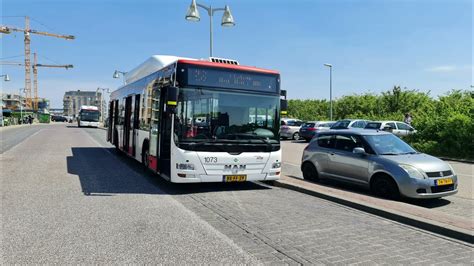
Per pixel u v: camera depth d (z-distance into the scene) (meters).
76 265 4.12
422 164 7.74
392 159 8.02
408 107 35.41
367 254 4.62
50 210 6.51
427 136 20.00
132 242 4.91
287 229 5.60
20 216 6.09
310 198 7.91
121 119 14.86
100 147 19.77
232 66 8.43
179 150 7.84
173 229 5.50
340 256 4.54
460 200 8.30
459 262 4.43
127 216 6.19
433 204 7.89
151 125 9.71
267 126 8.62
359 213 6.66
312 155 10.00
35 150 17.45
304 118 49.34
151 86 10.10
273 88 8.77
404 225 5.93
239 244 4.89
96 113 51.59
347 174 8.92
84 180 9.58
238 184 9.54
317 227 5.73
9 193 7.88
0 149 17.75
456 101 21.64
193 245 4.82
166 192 8.30
